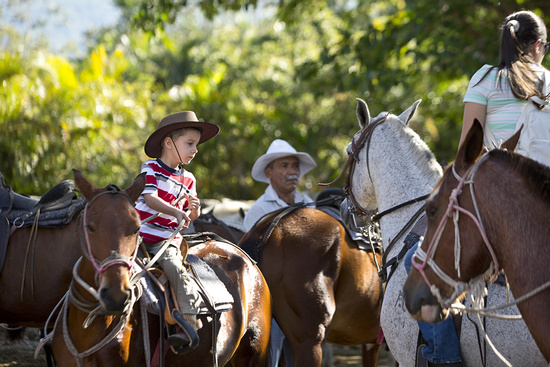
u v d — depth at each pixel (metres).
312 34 26.17
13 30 24.06
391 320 5.02
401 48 15.88
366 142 5.60
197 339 4.45
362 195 5.73
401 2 23.06
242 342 5.32
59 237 6.02
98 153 14.66
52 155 13.14
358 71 16.55
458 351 4.55
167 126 4.84
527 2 14.47
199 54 30.81
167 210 4.57
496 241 3.45
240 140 19.59
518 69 4.49
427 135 21.98
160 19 15.59
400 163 5.32
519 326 4.30
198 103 18.91
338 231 6.19
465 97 4.78
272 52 27.61
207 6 16.05
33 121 12.95
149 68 31.06
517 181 3.43
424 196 5.14
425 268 3.73
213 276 4.99
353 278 6.18
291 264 5.89
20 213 6.18
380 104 20.67
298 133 20.81
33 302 5.95
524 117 4.35
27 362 7.95
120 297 3.86
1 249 5.94
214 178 19.39
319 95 17.61
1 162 12.27
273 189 8.03
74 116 13.82
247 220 7.89
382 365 10.27
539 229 3.34
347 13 21.03
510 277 3.43
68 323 4.42
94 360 4.29
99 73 15.20
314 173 22.16
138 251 4.67
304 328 5.79
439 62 15.70
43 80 13.71
